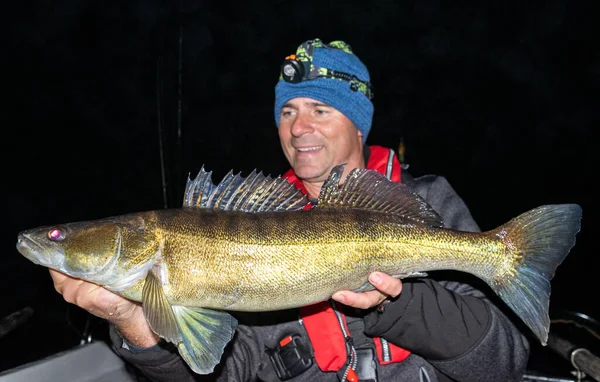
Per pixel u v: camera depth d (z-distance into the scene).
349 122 0.97
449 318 0.81
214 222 0.75
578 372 1.03
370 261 0.76
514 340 0.86
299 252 0.74
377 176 0.79
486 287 0.98
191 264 0.73
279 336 0.90
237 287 0.74
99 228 0.74
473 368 0.82
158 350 0.79
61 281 0.75
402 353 0.86
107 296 0.74
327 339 0.85
